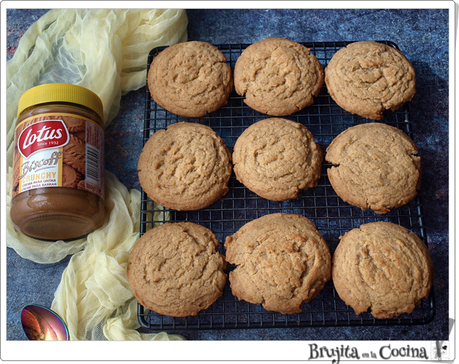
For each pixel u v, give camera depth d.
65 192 0.40
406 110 0.46
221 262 0.42
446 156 0.48
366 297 0.40
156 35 0.49
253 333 0.45
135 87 0.49
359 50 0.46
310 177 0.43
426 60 0.50
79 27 0.49
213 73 0.45
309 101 0.45
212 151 0.44
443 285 0.46
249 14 0.51
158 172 0.43
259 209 0.45
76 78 0.49
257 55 0.46
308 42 0.49
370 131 0.44
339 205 0.46
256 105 0.45
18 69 0.48
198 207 0.43
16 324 0.45
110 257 0.43
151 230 0.43
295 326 0.42
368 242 0.41
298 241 0.41
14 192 0.40
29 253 0.44
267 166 0.43
